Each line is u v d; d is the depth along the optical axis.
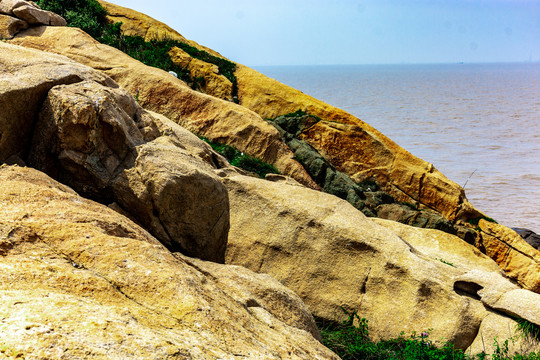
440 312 8.06
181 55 17.36
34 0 17.31
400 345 8.04
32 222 3.89
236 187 9.89
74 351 2.41
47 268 3.32
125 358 2.49
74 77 6.58
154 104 14.08
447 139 50.31
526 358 7.34
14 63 6.59
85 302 3.01
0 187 4.43
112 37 17.27
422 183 15.49
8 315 2.56
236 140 13.84
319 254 8.96
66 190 5.21
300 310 5.80
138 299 3.36
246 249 9.42
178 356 2.67
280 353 3.54
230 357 2.97
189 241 6.57
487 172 34.66
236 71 18.16
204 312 3.32
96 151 6.22
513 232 14.13
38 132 6.18
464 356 7.69
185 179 6.29
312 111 16.64
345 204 9.59
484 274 8.34
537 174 33.94
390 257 8.59
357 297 8.58
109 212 4.84
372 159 15.81
